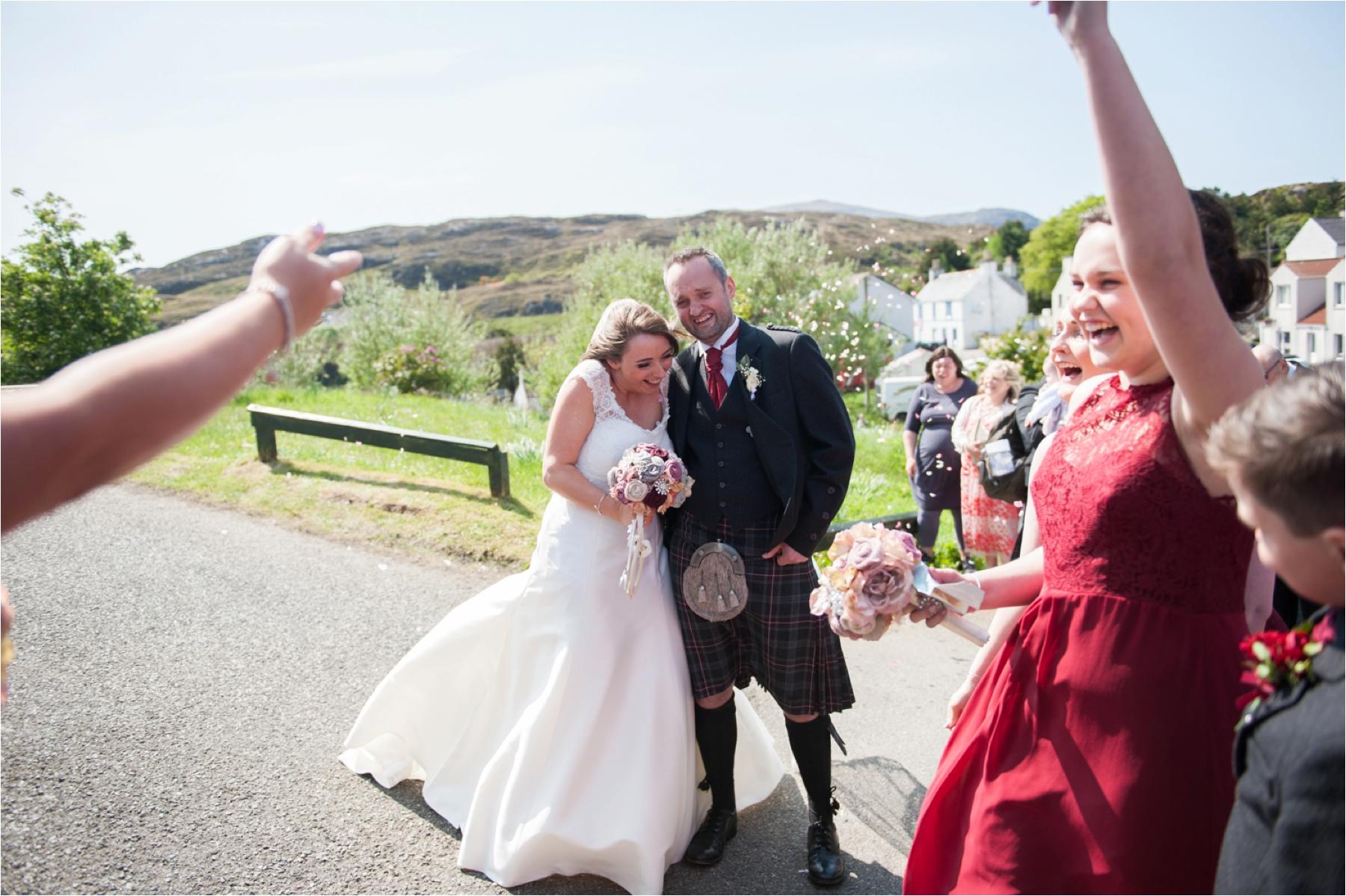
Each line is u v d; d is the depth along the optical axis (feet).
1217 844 5.46
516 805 10.11
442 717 11.64
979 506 19.79
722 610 10.16
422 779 12.21
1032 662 6.16
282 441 32.14
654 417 10.93
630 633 10.39
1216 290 5.35
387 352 68.03
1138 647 5.63
